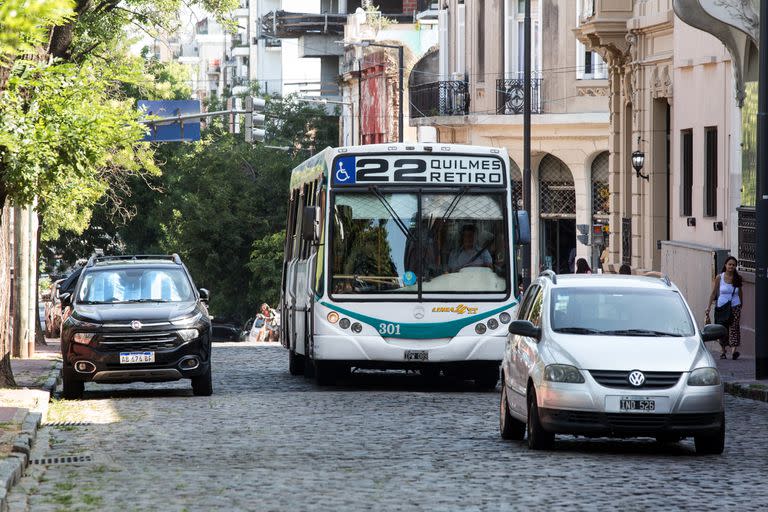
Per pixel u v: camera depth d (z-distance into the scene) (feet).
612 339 84.33
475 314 131.44
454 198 132.46
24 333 186.60
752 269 167.43
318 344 131.03
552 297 89.04
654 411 80.48
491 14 283.59
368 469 76.43
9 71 110.83
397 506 63.10
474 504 63.77
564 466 77.41
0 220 120.78
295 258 157.89
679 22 196.85
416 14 509.76
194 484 70.54
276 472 75.20
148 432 97.09
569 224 286.25
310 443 89.97
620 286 90.07
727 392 130.21
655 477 73.05
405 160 132.36
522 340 89.25
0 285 130.21
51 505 63.98
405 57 419.54
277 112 490.49
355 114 463.01
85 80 119.96
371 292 131.13
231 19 216.74
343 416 107.96
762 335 133.49
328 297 131.03
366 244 131.64
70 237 424.05
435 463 79.00
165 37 217.15
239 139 415.64
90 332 125.90
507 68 282.56
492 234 132.67
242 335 396.57
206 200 397.80
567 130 271.08
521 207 290.76
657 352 82.64
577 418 81.10
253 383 146.82
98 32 195.11
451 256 131.95
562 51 269.44
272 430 98.02
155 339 126.72
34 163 114.01
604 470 75.77
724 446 86.28
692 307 187.62
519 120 276.41
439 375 157.99
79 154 116.57
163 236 428.97
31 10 60.13
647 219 215.10
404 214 131.85
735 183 175.01
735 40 170.40
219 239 396.37
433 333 130.93
